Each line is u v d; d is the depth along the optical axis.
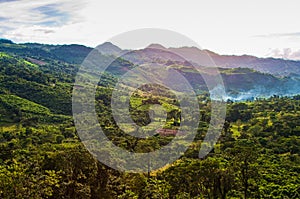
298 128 94.19
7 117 113.38
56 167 32.47
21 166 36.16
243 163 50.28
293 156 75.88
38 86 146.00
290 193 55.94
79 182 30.25
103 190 30.38
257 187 53.44
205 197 40.81
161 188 36.22
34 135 90.12
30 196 28.55
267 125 100.94
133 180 33.09
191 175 39.72
